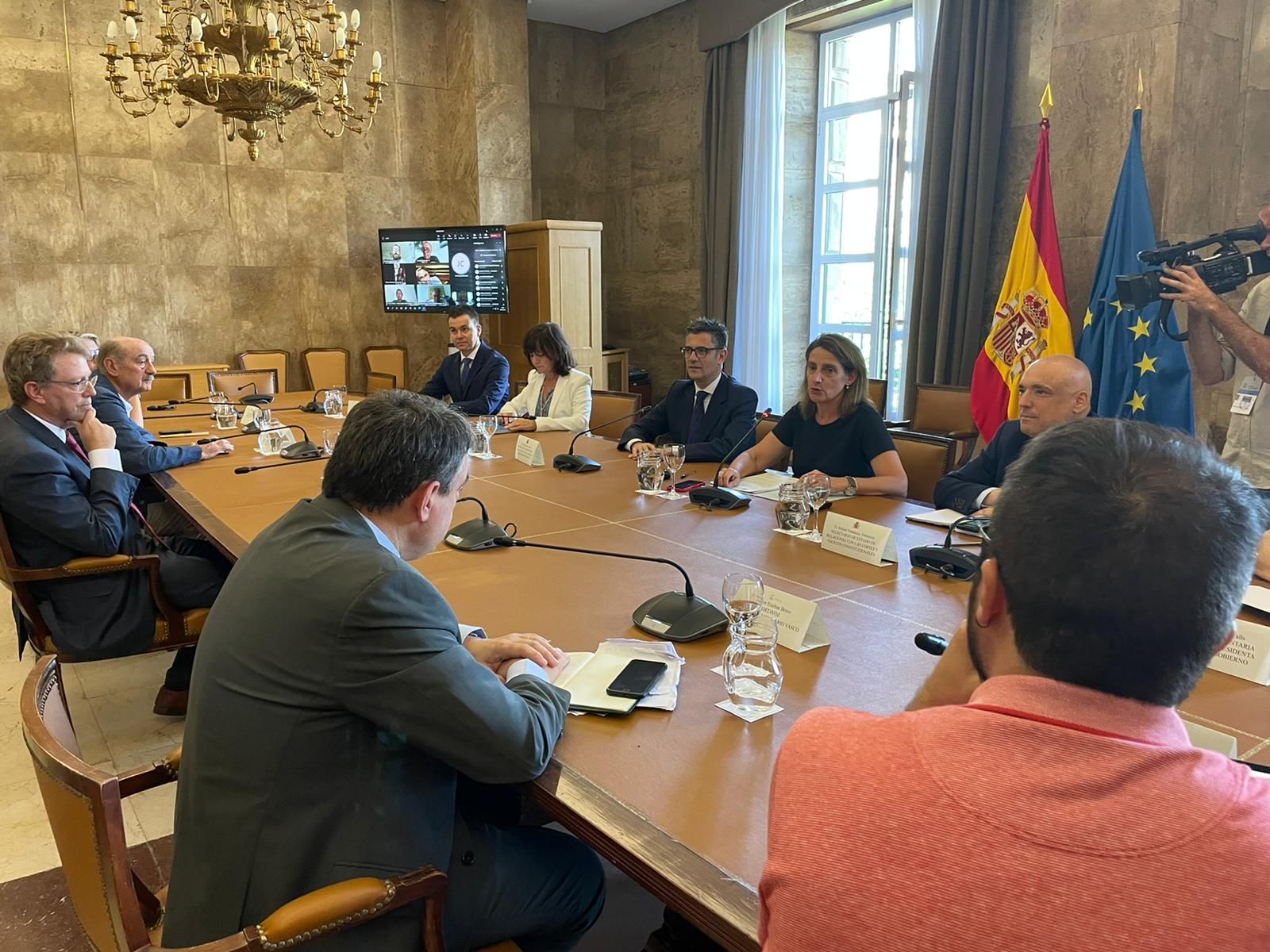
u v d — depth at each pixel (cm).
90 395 253
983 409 427
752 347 649
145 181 603
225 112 372
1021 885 51
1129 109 379
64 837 106
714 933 84
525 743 107
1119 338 374
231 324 645
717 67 640
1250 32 394
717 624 153
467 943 121
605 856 98
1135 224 365
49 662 127
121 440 301
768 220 630
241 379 538
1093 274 397
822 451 289
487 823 130
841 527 202
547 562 197
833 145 635
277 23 374
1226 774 55
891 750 59
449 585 181
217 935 107
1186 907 49
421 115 689
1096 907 49
